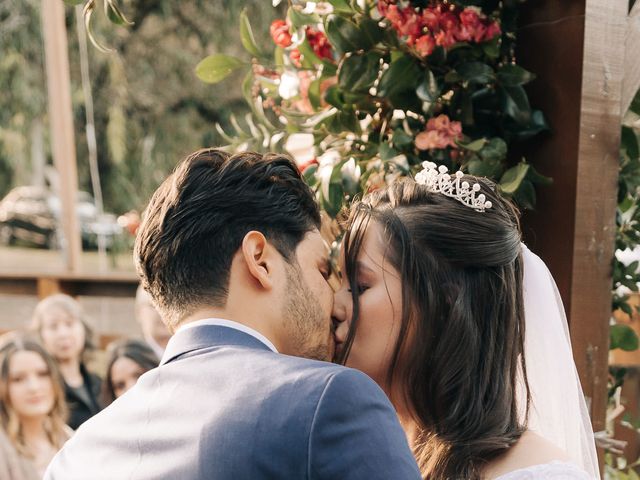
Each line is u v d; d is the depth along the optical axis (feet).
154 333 11.97
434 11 5.43
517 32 5.60
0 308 19.63
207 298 3.67
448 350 4.35
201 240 3.66
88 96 23.75
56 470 3.80
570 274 5.29
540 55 5.45
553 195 5.40
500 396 4.39
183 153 26.13
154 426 3.46
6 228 26.04
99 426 3.75
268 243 3.71
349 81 5.66
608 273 5.42
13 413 10.62
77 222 19.85
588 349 5.35
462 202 4.50
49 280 17.92
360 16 5.72
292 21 5.86
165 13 25.29
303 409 3.15
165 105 25.98
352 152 6.09
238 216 3.67
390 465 3.07
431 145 5.59
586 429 5.18
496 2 5.60
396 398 4.62
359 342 4.50
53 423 10.91
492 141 5.41
